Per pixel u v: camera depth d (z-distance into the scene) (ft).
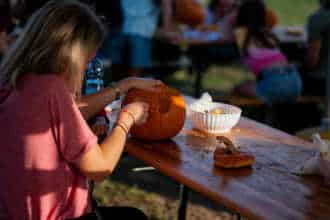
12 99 6.64
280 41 20.24
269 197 6.60
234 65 28.86
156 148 8.34
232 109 9.38
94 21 6.85
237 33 17.53
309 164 7.38
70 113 6.53
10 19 12.38
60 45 6.59
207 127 9.07
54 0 6.88
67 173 6.72
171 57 22.24
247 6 17.24
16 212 6.73
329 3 17.80
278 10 44.34
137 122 7.59
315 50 18.06
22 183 6.61
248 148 8.41
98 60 10.48
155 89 8.76
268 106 17.13
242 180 7.13
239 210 6.31
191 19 21.11
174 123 8.55
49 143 6.53
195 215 13.25
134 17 19.30
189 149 8.32
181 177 7.22
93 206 7.60
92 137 6.64
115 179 15.25
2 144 6.68
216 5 22.85
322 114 17.47
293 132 16.97
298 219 6.02
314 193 6.77
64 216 6.78
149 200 14.11
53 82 6.55
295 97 17.04
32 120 6.48
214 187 6.84
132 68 19.74
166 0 19.77
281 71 16.90
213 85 24.52
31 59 6.61
